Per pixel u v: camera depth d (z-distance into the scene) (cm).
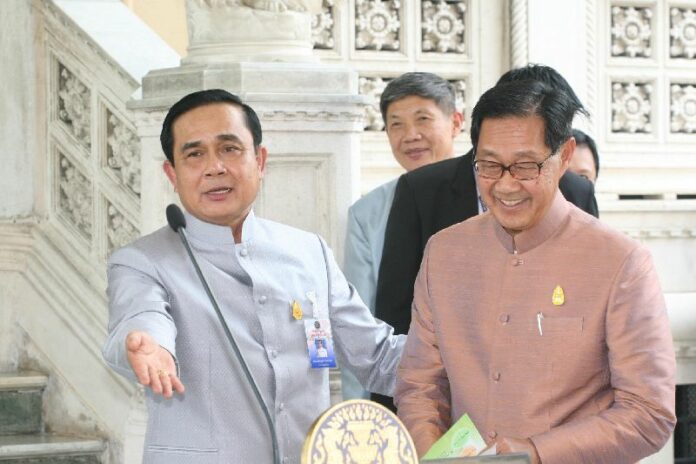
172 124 346
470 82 739
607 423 318
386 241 463
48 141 601
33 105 603
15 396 578
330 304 361
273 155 498
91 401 564
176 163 346
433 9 732
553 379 327
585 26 755
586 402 329
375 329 370
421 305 353
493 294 339
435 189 459
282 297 344
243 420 331
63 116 598
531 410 328
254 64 500
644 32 773
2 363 598
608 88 763
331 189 507
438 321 346
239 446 330
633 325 323
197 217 344
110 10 598
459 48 740
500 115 322
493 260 342
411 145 528
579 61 754
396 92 527
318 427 259
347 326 365
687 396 770
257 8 514
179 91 505
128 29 584
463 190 457
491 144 323
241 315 339
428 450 329
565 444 315
